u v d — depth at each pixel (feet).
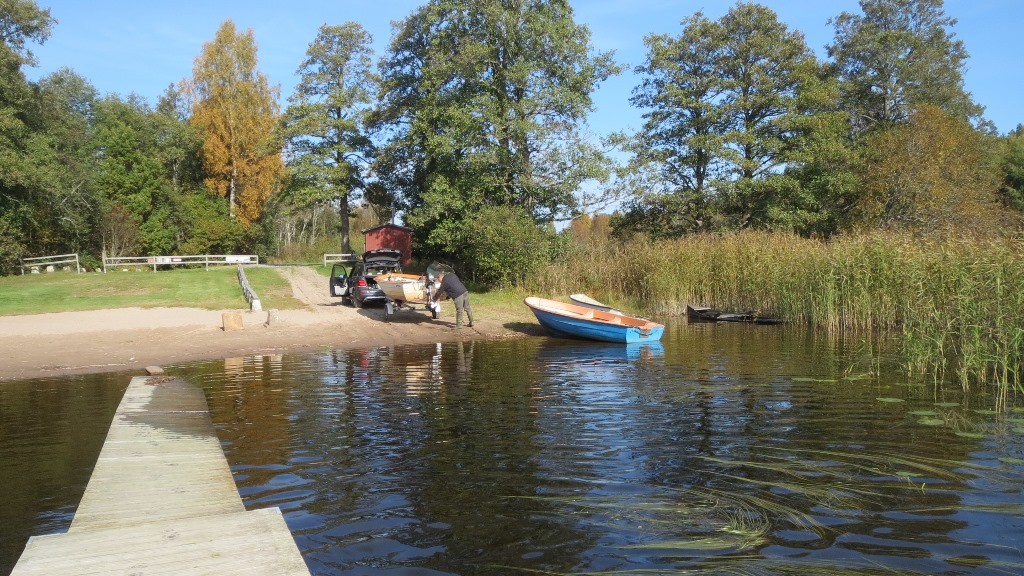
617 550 14.16
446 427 25.20
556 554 14.03
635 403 29.35
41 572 12.21
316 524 15.78
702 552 13.98
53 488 18.76
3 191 115.85
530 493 17.74
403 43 124.98
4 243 113.91
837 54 139.85
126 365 42.83
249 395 31.99
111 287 87.86
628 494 17.57
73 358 44.93
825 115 113.39
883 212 103.65
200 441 23.08
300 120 133.59
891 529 15.16
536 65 94.53
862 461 20.33
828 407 28.07
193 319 63.46
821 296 60.80
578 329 55.21
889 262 55.62
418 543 14.67
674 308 76.79
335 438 23.65
